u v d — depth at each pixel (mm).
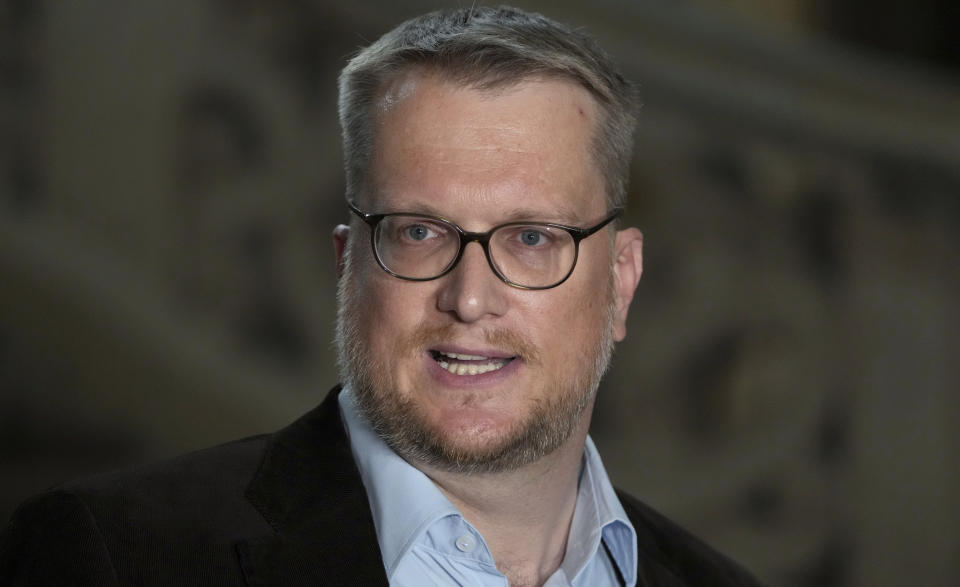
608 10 10742
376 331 2807
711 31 11344
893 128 12391
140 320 8211
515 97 2795
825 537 11516
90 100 8211
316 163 9406
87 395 8078
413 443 2781
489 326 2740
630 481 10570
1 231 7730
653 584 3293
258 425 8727
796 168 11945
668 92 11227
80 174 8133
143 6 8461
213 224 8766
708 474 11016
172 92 8602
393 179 2785
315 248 9391
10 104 7891
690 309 11203
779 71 11836
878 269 12203
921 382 12180
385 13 9648
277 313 9070
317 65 9438
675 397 11016
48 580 2449
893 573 11742
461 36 2820
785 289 11734
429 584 2836
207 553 2559
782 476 11398
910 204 12445
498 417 2752
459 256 2729
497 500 2904
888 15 14656
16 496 7691
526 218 2764
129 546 2518
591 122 2920
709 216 11414
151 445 8320
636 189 11039
